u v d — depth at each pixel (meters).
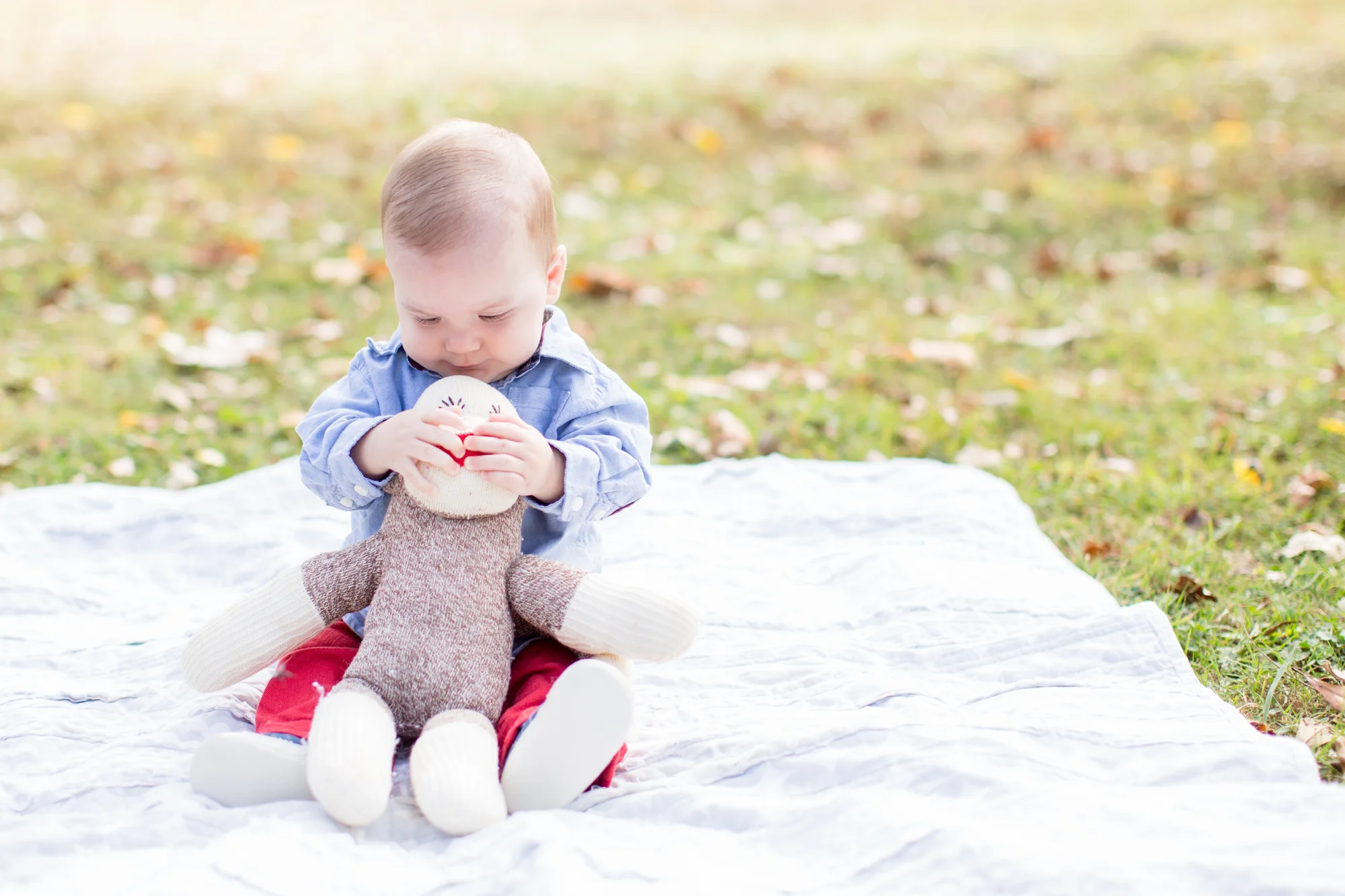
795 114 8.37
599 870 1.76
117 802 1.98
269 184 6.95
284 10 13.46
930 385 4.39
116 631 2.69
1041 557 2.94
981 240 6.19
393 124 8.07
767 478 3.45
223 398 4.29
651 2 13.93
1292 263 5.61
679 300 5.37
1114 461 3.67
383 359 2.29
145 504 3.26
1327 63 8.84
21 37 11.02
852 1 13.42
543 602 2.04
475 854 1.79
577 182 7.20
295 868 1.73
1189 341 4.68
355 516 2.33
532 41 11.17
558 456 2.12
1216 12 11.31
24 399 4.24
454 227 2.00
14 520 3.17
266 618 2.06
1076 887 1.67
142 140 7.62
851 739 2.11
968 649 2.47
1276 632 2.65
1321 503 3.31
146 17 12.59
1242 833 1.79
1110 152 7.44
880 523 3.16
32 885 1.71
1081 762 2.06
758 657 2.49
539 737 1.89
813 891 1.73
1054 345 4.72
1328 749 2.23
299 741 1.98
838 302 5.40
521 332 2.12
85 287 5.35
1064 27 10.94
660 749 2.16
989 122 8.19
